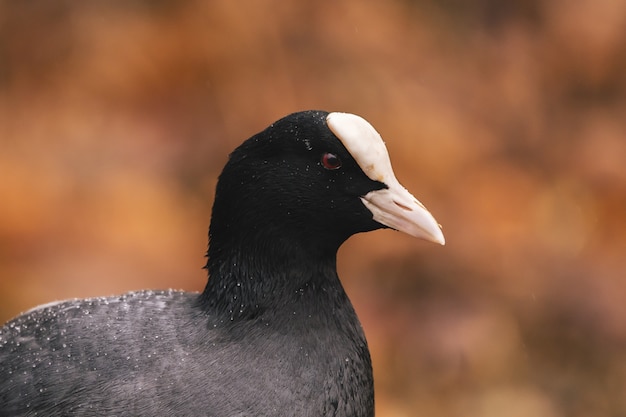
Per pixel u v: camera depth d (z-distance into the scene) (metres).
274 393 5.84
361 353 6.35
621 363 12.16
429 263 12.24
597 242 13.33
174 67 13.72
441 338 11.75
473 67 14.45
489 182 13.30
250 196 6.18
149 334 5.99
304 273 6.21
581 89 14.80
